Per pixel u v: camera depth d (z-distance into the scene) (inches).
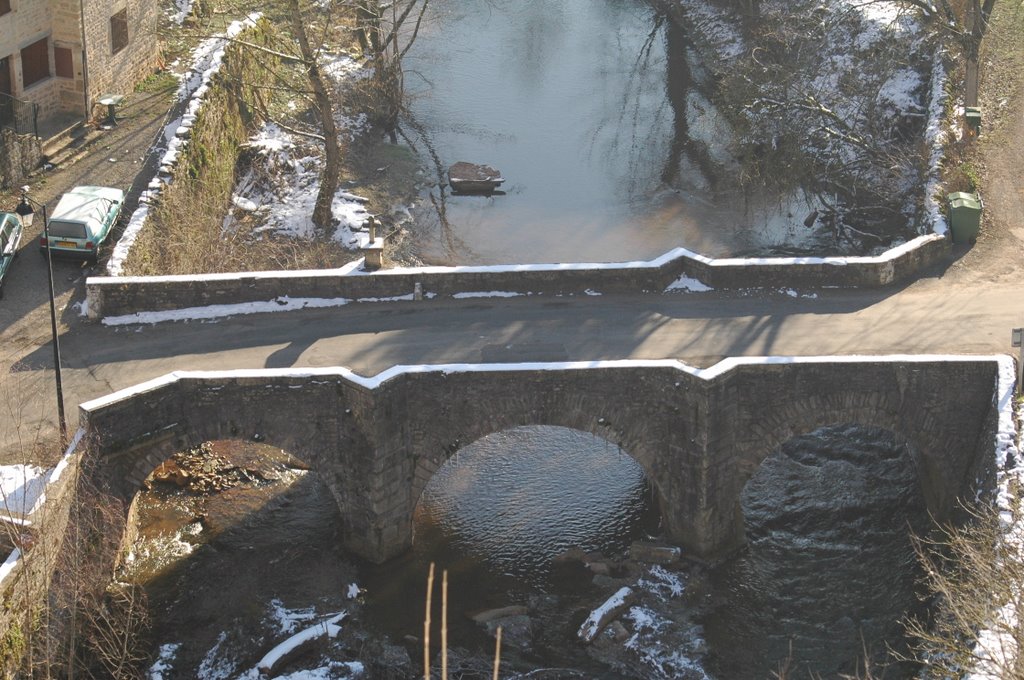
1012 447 1561.3
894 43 2704.2
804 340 1729.8
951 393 1669.5
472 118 2930.6
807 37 2839.6
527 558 1686.8
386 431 1604.3
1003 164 2242.9
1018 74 2556.6
